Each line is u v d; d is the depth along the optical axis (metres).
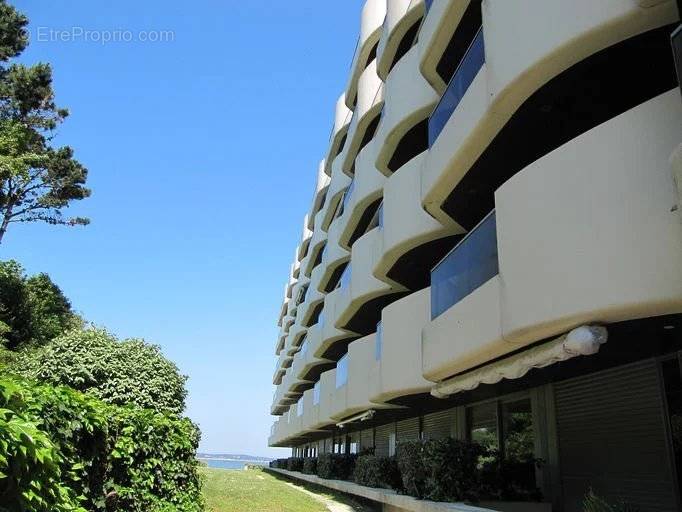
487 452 11.97
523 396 12.85
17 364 11.58
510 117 9.39
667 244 6.28
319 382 28.42
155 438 7.96
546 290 7.52
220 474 27.08
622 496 9.29
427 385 13.64
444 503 11.10
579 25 7.55
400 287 18.50
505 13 8.93
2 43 25.64
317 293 33.25
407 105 16.12
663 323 6.99
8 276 26.42
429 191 12.48
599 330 6.89
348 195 23.72
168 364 12.38
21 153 23.72
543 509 10.94
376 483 17.62
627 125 6.85
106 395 11.05
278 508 14.80
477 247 10.16
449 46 13.62
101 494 6.54
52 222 28.84
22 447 3.70
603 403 9.96
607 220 6.84
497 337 8.98
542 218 7.78
